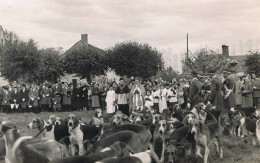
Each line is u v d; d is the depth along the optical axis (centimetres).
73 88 2545
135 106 1845
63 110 2544
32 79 3684
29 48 3597
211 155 1141
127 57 4350
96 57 4200
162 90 2027
